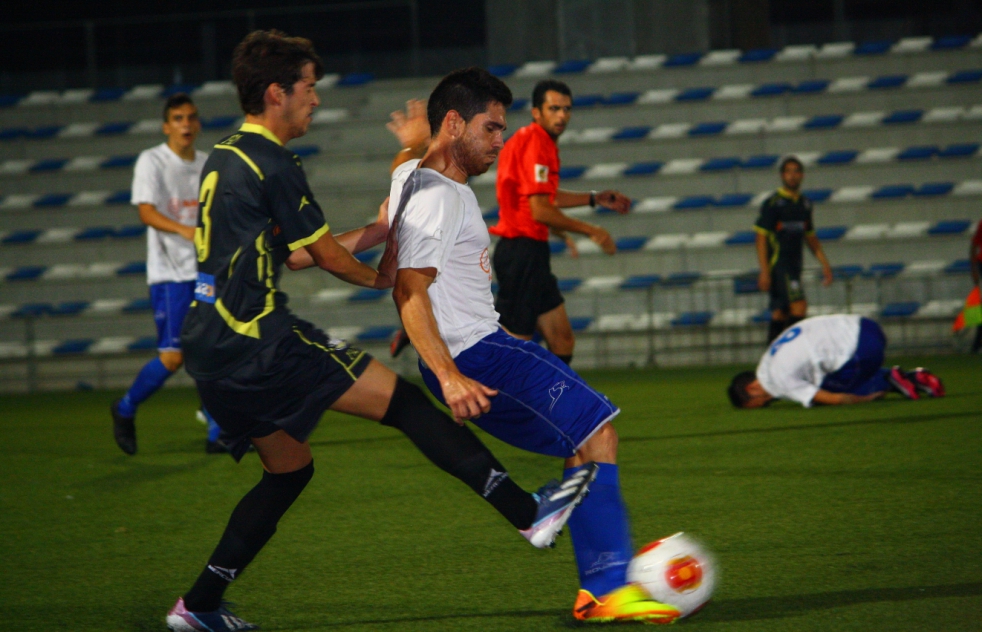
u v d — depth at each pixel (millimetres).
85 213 45969
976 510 12461
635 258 42000
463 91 9102
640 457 17703
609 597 8695
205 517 14312
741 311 39844
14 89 51531
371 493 15578
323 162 47031
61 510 15180
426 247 8695
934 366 32781
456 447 8305
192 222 20484
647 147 45469
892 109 45656
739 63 48000
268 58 8547
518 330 19328
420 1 50594
